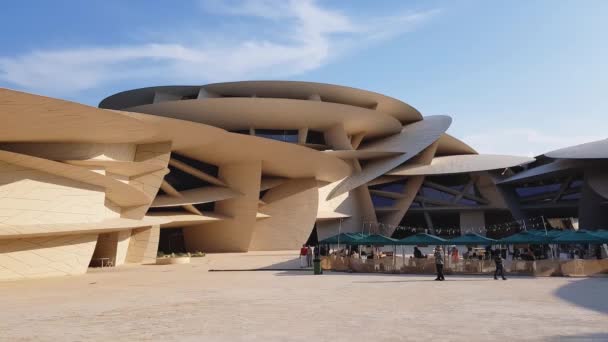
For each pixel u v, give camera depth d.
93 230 18.69
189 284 15.06
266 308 9.68
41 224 17.11
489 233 55.41
